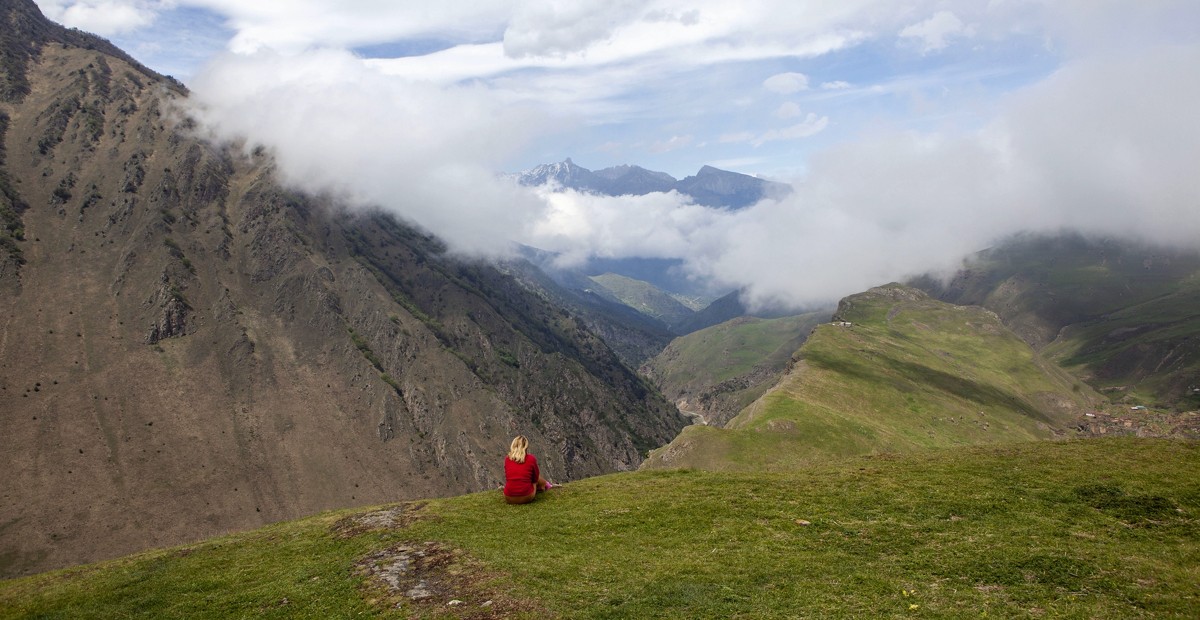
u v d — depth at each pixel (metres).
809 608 19.00
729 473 35.38
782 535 25.22
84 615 23.69
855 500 28.52
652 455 145.12
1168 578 19.64
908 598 19.41
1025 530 24.06
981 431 177.25
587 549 24.84
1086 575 20.33
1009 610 18.33
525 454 31.61
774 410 149.62
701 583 21.14
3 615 24.48
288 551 28.52
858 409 173.38
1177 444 32.34
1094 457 31.52
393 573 23.98
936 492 28.59
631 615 19.31
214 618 22.31
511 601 20.59
